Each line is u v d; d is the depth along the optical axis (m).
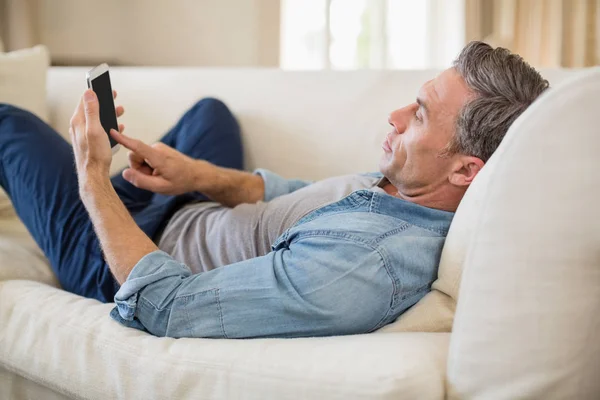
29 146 1.40
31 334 1.08
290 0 3.43
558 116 0.73
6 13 3.13
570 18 3.28
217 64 3.40
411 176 1.09
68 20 3.38
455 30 3.38
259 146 1.71
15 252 1.37
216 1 3.34
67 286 1.36
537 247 0.73
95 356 0.98
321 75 1.69
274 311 0.94
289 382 0.82
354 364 0.81
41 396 1.13
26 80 1.83
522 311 0.74
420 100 1.07
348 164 1.61
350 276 0.94
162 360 0.91
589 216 0.71
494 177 0.77
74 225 1.34
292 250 0.99
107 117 1.27
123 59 3.42
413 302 1.01
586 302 0.73
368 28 3.48
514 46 3.33
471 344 0.77
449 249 0.97
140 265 1.00
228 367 0.87
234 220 1.27
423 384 0.78
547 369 0.74
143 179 1.37
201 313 0.96
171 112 1.82
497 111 1.00
